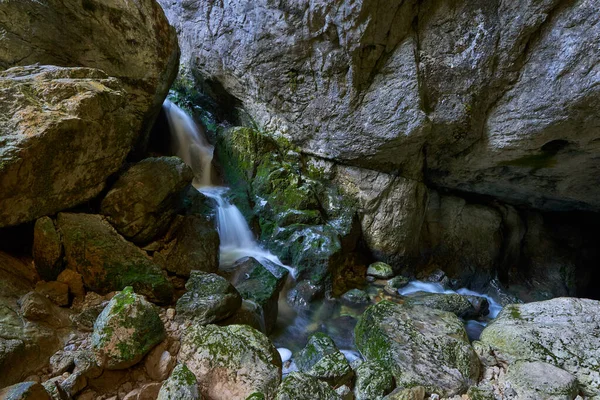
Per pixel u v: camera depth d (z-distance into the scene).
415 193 7.37
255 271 5.42
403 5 5.53
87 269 3.56
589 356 3.43
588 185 7.39
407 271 7.75
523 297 8.66
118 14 4.85
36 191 3.30
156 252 4.38
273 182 6.86
